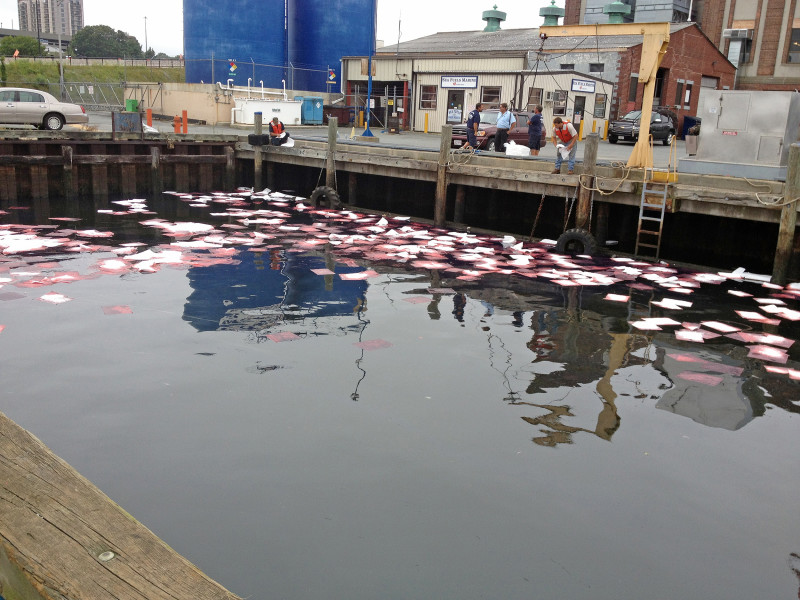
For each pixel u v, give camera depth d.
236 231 15.54
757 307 10.81
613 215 16.02
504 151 19.69
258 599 3.86
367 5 42.03
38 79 44.97
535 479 5.31
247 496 4.89
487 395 6.91
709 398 7.12
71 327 8.41
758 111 12.88
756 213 12.48
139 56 120.38
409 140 28.05
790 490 5.34
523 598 3.97
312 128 34.69
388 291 10.83
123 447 5.53
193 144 21.94
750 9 45.94
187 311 9.27
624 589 4.10
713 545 4.59
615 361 8.14
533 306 10.36
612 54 34.94
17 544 1.60
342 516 4.70
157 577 1.54
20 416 6.02
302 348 8.03
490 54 33.09
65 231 14.59
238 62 38.00
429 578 4.10
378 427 6.07
